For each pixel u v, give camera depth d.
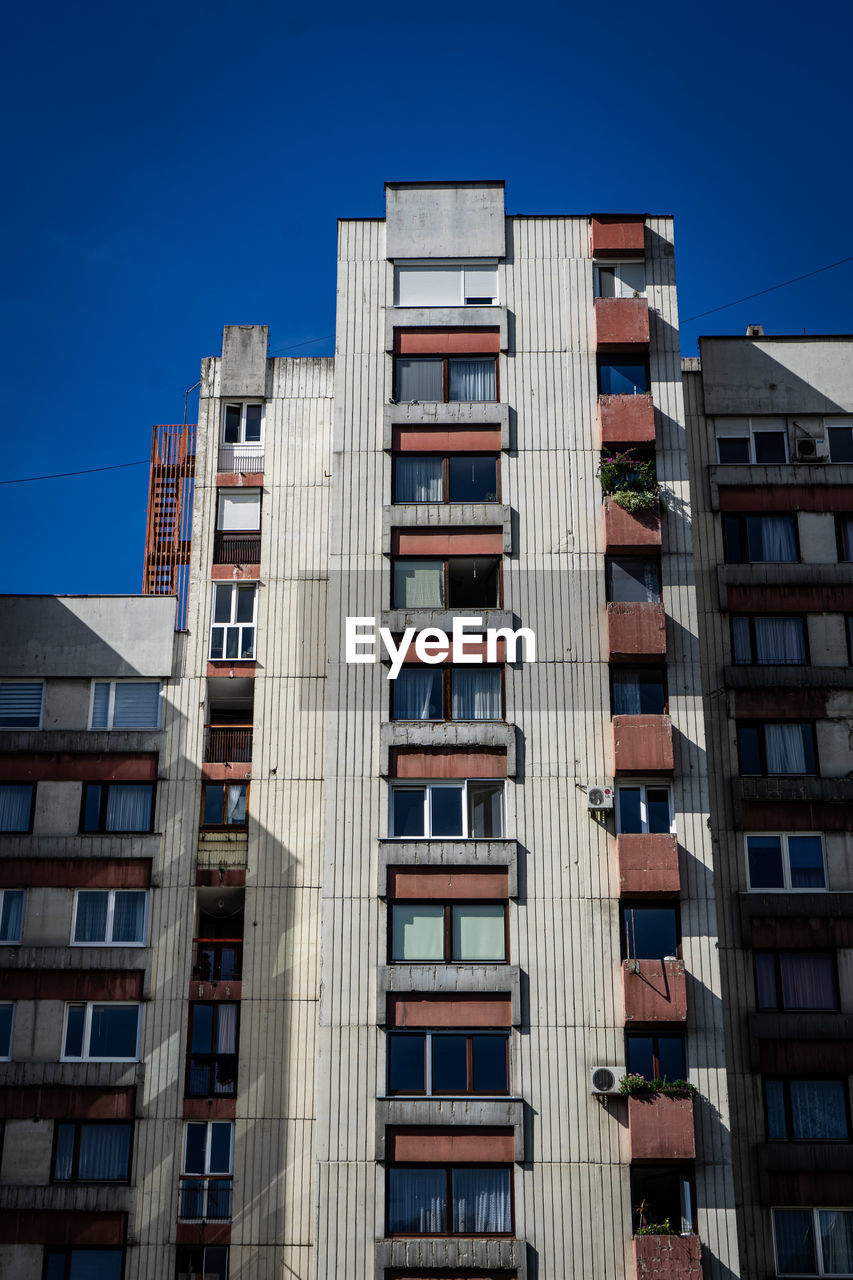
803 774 40.28
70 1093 37.38
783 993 38.12
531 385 40.78
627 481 39.41
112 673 41.53
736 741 40.56
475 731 37.50
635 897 36.09
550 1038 34.94
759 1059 37.34
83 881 39.47
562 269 41.94
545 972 35.47
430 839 36.53
